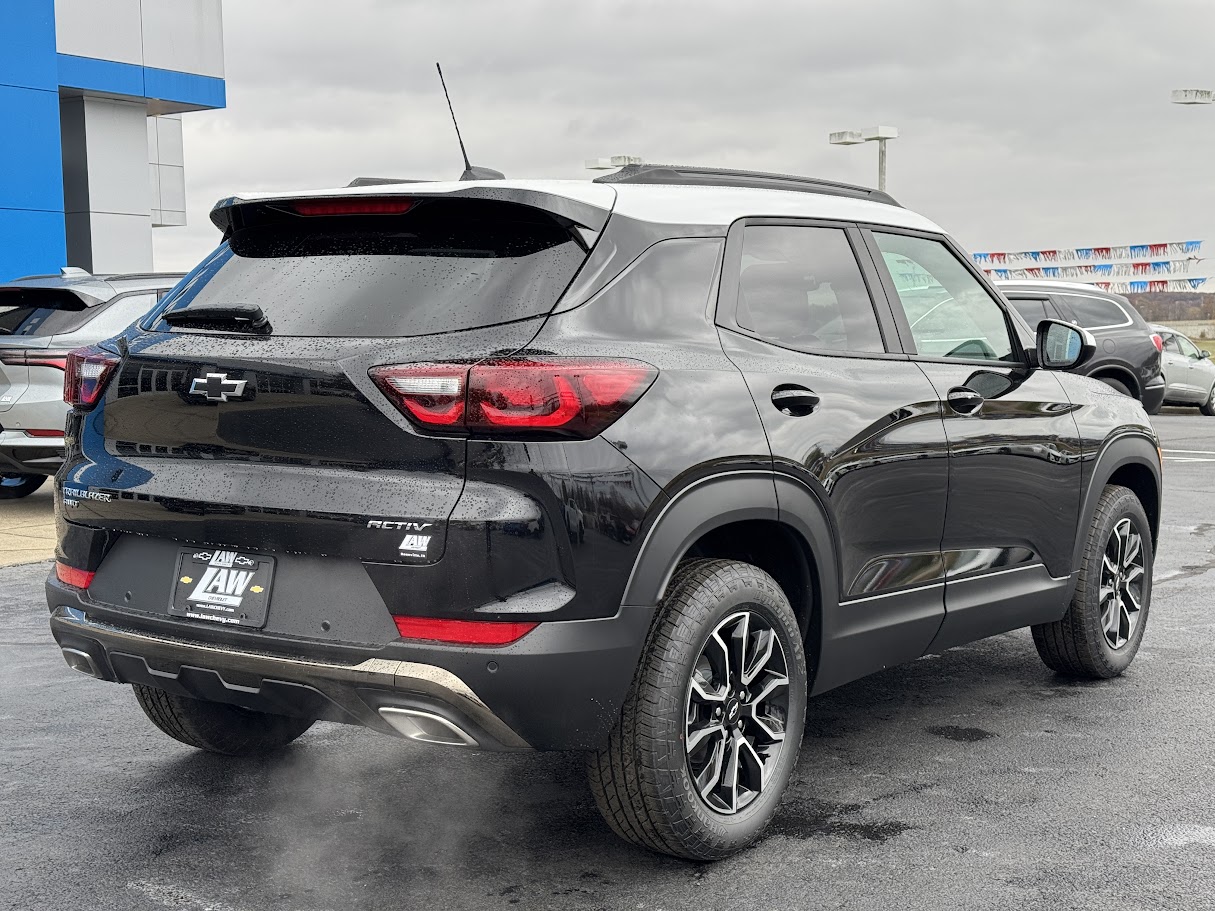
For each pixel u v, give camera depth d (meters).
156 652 3.29
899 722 4.75
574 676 3.02
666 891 3.28
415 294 3.21
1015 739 4.54
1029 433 4.55
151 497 3.33
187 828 3.71
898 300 4.20
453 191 3.24
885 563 3.95
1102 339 13.79
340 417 3.07
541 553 2.98
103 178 22.72
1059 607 4.89
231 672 3.18
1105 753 4.38
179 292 3.66
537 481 2.98
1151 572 5.47
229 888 3.31
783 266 3.82
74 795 3.98
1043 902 3.21
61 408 9.07
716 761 3.43
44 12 20.41
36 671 5.48
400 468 3.02
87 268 22.70
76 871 3.41
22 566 7.92
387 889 3.30
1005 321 4.71
